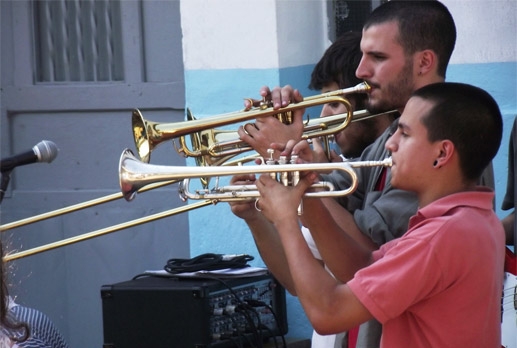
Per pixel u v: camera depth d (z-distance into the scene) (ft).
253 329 28.09
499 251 18.21
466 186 18.51
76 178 37.40
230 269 29.07
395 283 17.19
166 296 27.55
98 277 37.11
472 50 30.73
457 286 17.44
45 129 37.68
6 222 37.58
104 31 37.09
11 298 18.54
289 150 19.66
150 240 36.63
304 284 17.61
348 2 34.55
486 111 18.40
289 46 32.81
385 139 22.15
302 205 19.38
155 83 36.55
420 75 21.70
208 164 22.52
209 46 33.06
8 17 37.70
